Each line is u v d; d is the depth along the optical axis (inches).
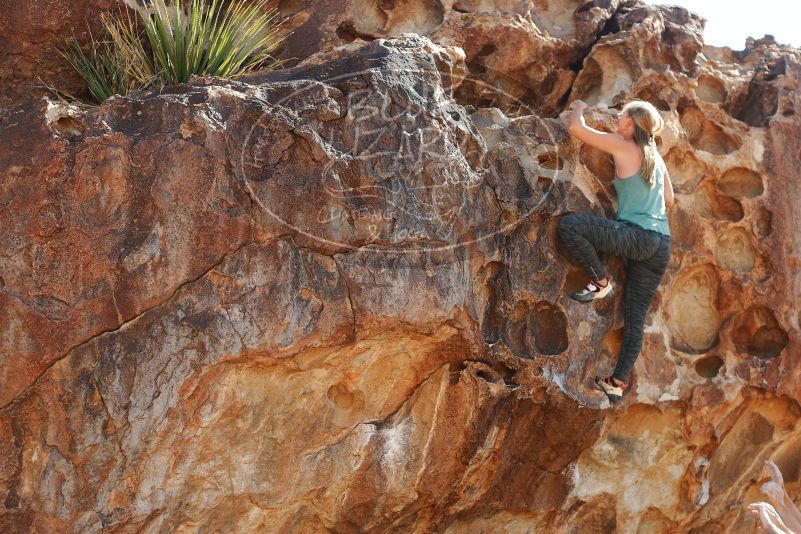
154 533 156.3
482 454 183.6
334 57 177.9
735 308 215.6
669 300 211.5
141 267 148.3
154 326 149.4
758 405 223.6
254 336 154.3
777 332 220.8
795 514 148.6
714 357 215.6
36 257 145.6
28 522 147.8
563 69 221.3
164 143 149.6
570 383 189.8
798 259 221.6
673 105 212.5
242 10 200.2
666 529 222.1
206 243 150.9
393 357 172.4
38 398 146.2
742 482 230.5
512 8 216.1
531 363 182.4
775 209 219.1
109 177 148.8
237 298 153.3
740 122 219.9
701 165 214.1
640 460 211.9
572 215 181.9
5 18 184.9
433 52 178.7
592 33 219.5
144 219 149.3
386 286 162.6
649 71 212.4
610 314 196.2
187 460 156.3
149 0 194.1
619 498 212.7
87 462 148.5
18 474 147.1
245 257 153.6
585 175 193.5
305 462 169.2
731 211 217.6
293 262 156.6
